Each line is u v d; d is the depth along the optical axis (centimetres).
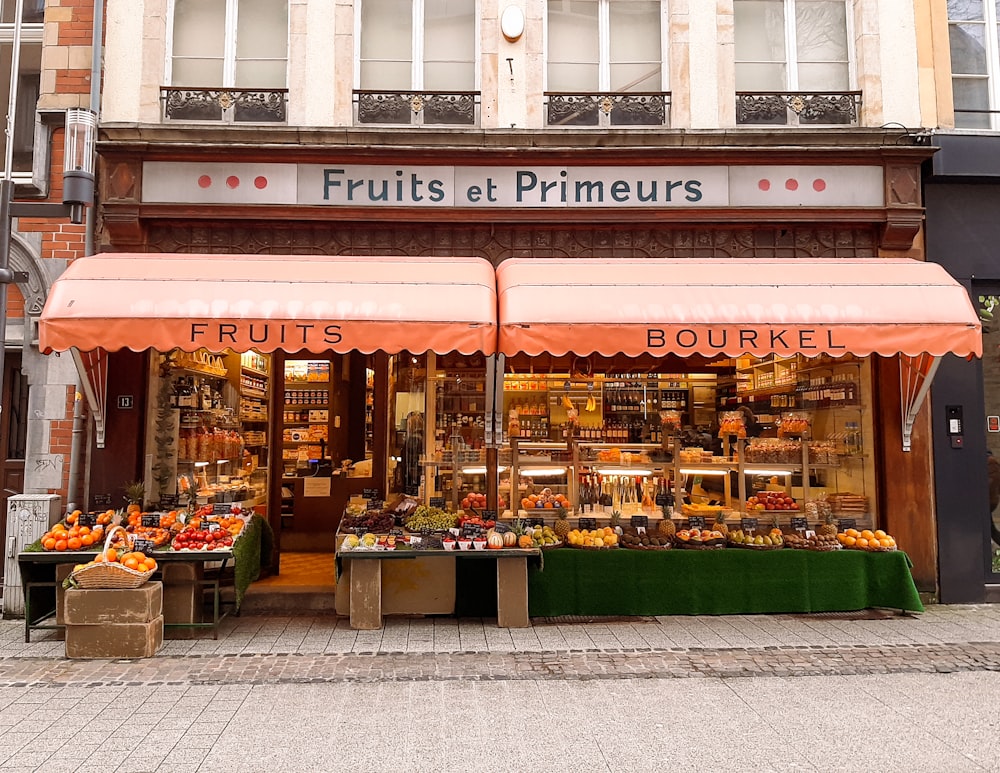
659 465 848
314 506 1103
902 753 432
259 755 425
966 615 750
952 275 831
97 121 774
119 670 570
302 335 651
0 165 850
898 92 848
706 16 857
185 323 645
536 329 660
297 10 841
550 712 491
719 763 418
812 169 816
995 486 839
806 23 888
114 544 657
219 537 674
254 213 798
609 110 855
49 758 419
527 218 812
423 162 810
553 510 805
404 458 969
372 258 764
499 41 851
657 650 626
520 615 700
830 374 884
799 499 848
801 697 521
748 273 727
